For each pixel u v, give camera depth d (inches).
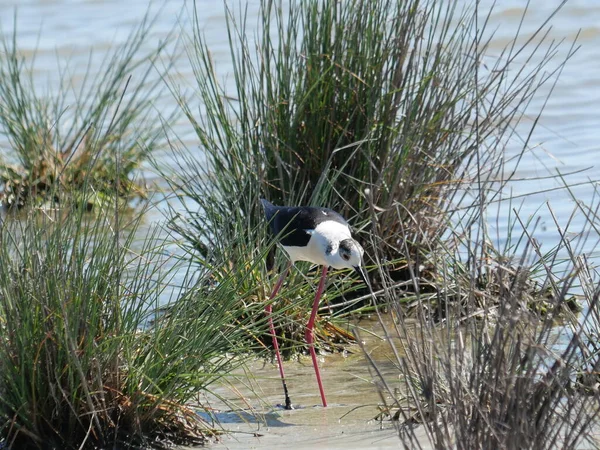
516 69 706.8
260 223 398.0
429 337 265.9
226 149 454.9
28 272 303.3
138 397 302.7
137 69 764.6
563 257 455.5
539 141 618.5
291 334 404.8
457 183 441.4
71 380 294.2
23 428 294.2
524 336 255.1
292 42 498.0
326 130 444.8
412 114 433.4
